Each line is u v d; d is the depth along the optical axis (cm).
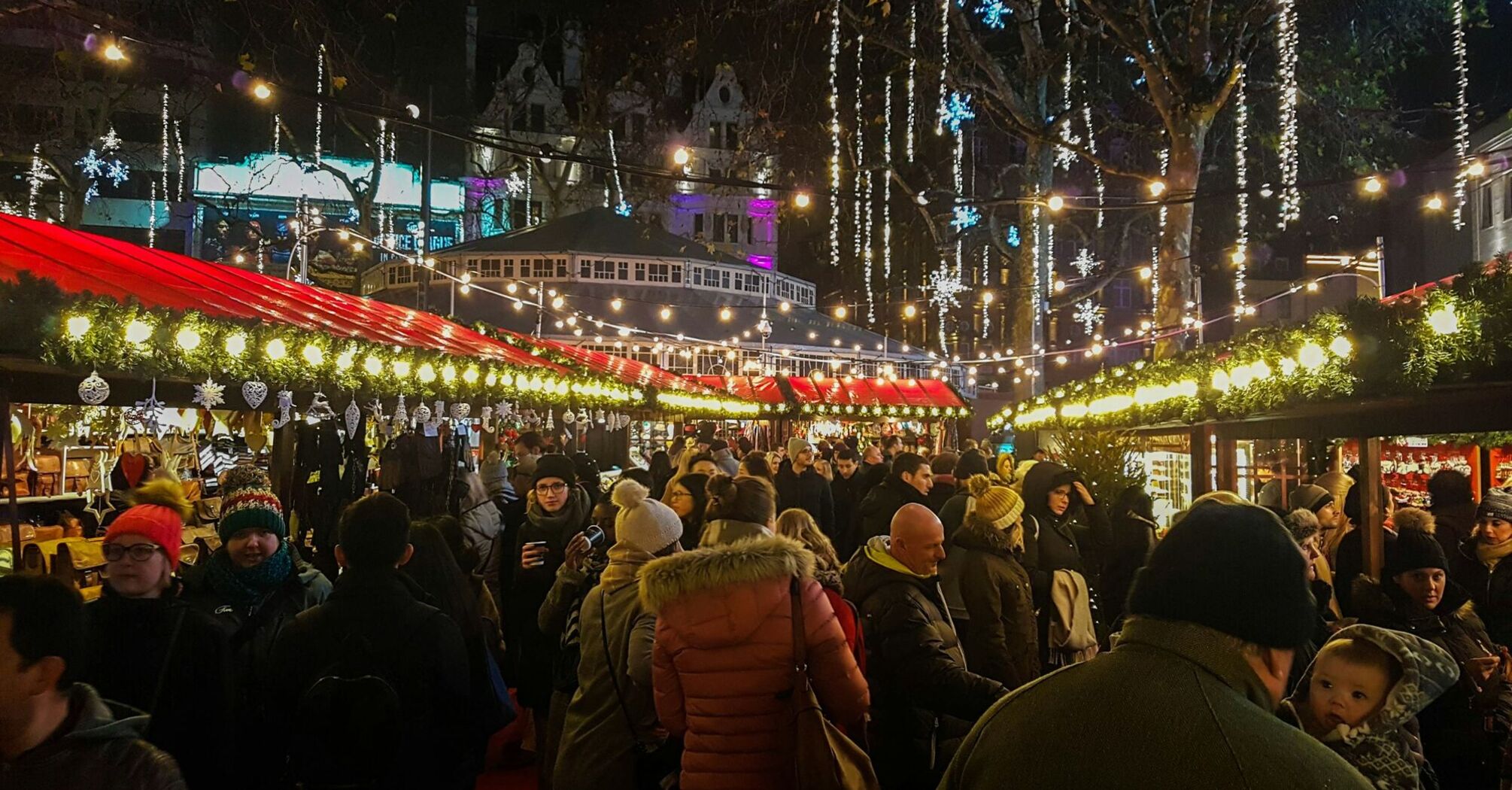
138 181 3803
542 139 4294
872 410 2525
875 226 4250
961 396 2706
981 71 2383
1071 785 155
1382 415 452
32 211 2456
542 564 557
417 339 715
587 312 2472
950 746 427
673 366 2592
